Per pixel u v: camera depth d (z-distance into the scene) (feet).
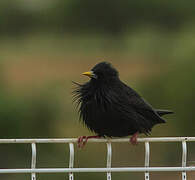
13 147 54.95
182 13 115.14
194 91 63.87
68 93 63.93
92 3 119.65
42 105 61.57
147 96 65.77
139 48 87.71
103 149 54.19
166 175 55.67
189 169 24.68
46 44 103.60
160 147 60.39
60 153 54.44
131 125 29.22
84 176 52.54
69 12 119.75
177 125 63.05
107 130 29.25
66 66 81.35
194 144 60.59
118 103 28.73
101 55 91.09
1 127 59.62
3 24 116.57
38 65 81.30
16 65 79.05
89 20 120.47
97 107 28.66
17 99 61.36
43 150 54.60
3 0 115.85
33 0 119.65
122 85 29.48
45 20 118.93
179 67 66.18
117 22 119.03
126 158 55.01
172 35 92.48
